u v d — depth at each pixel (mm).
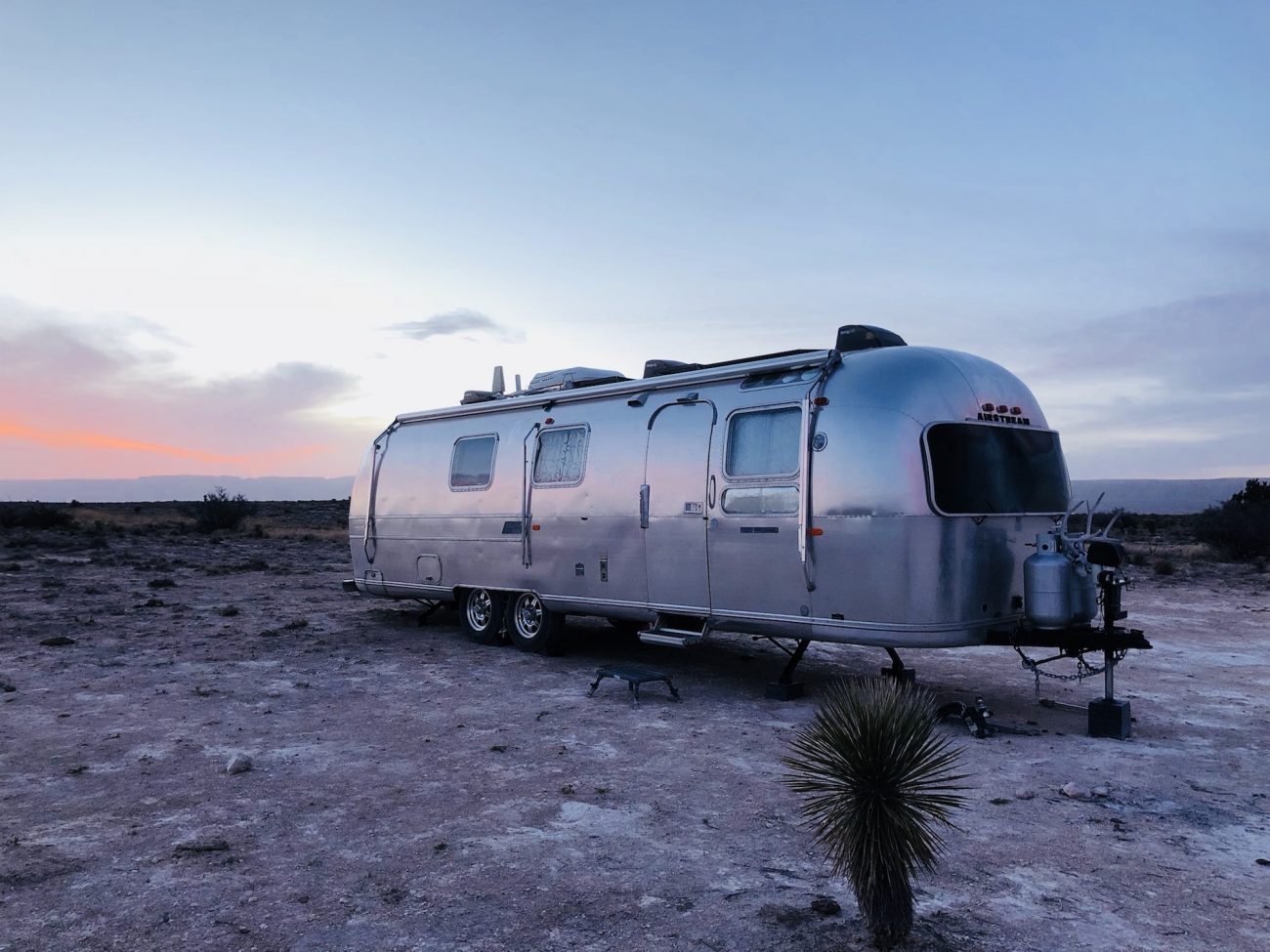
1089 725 7504
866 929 3885
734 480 8773
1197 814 5543
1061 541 7680
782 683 8812
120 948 3771
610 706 8453
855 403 7965
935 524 7516
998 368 8594
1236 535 27234
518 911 4129
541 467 10992
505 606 11664
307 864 4680
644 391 10102
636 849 4906
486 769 6391
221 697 8664
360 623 13812
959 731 7582
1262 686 9680
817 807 3816
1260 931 3939
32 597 16031
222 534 37469
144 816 5406
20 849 4871
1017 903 4195
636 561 9750
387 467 13445
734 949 3744
